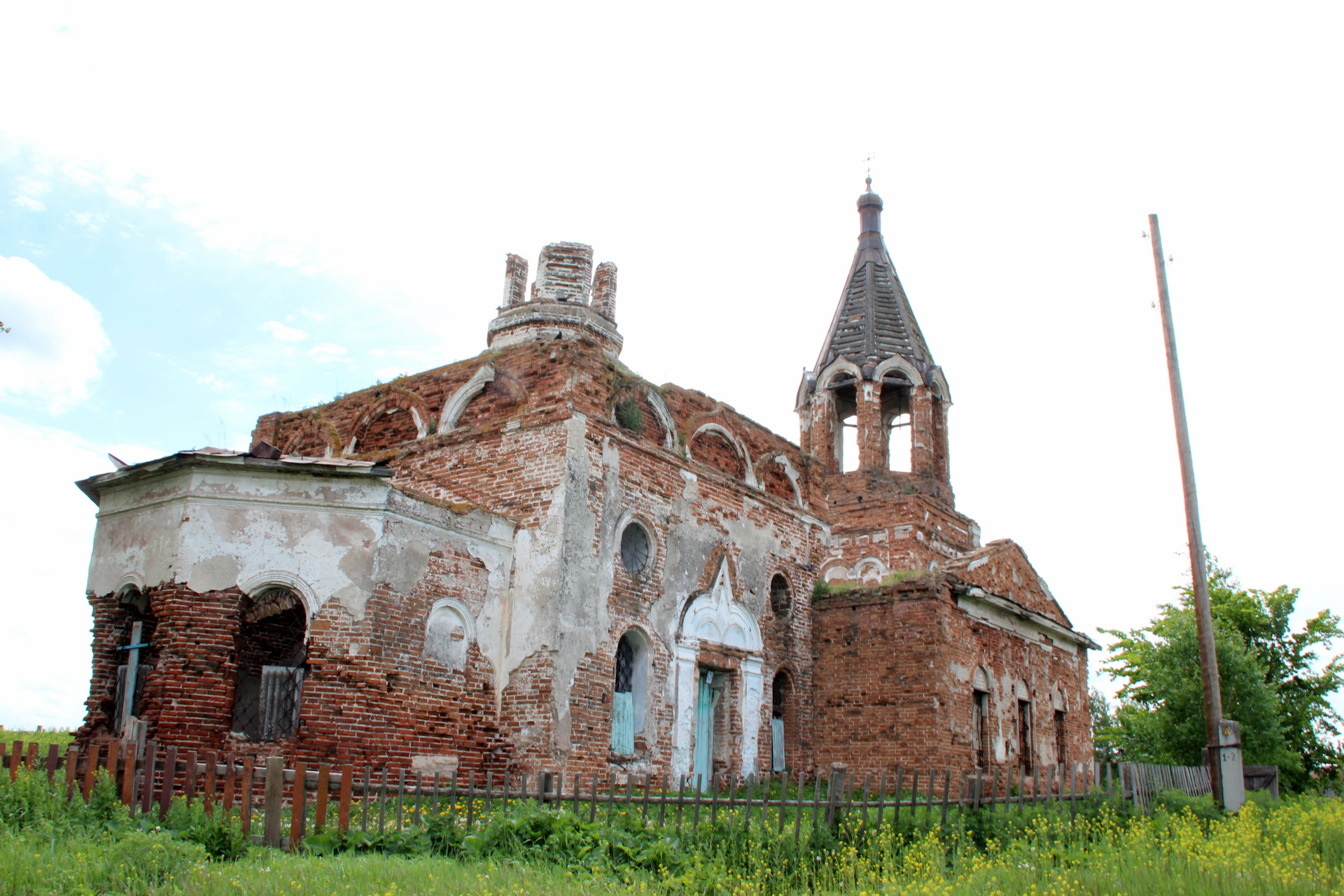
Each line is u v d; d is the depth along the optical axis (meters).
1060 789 14.75
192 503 14.73
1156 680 29.41
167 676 13.98
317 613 14.63
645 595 18.41
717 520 20.45
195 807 10.66
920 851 10.59
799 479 23.47
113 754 11.22
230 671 14.32
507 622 17.03
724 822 10.62
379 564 15.02
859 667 21.61
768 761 20.47
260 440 22.58
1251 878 9.12
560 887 8.52
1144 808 15.98
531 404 18.19
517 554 17.30
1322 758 32.69
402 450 19.48
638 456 18.84
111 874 8.30
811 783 20.36
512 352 18.92
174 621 14.24
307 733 14.21
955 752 20.50
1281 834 13.30
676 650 18.83
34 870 8.16
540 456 17.61
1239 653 28.78
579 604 16.98
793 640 21.91
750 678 20.48
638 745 17.84
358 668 14.59
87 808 10.74
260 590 14.65
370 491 15.22
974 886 9.21
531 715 16.30
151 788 11.14
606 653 17.36
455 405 19.47
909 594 21.31
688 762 18.59
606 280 24.38
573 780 15.80
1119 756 30.94
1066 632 26.25
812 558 23.11
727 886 9.27
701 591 19.66
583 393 17.97
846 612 22.14
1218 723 17.94
